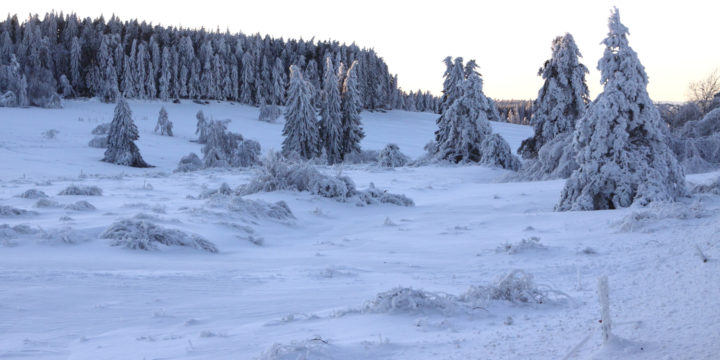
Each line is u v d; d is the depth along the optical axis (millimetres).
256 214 20812
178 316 7773
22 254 12766
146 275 10703
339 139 71625
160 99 133250
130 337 6656
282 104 145250
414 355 5332
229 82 141500
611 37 23047
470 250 14867
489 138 50125
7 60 121688
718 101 41719
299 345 5559
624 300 7176
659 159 22312
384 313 7332
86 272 10781
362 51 154000
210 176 42344
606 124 22484
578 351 4922
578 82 47125
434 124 140750
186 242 14953
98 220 17438
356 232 19938
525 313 7242
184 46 138000
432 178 41688
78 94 128875
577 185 23078
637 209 18859
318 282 10414
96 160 61000
